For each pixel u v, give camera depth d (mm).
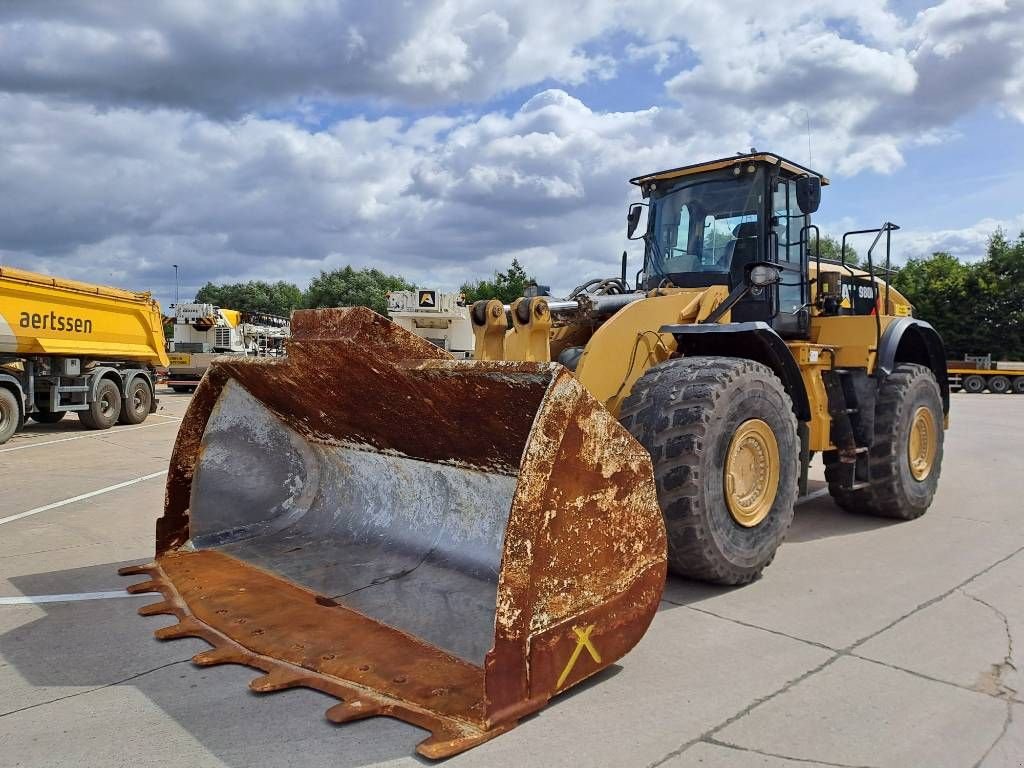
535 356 4316
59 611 3848
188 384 25938
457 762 2406
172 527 4453
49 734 2619
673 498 3932
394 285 71062
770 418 4312
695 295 4992
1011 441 11875
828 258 6863
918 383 6059
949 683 3035
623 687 2977
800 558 4934
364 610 3502
